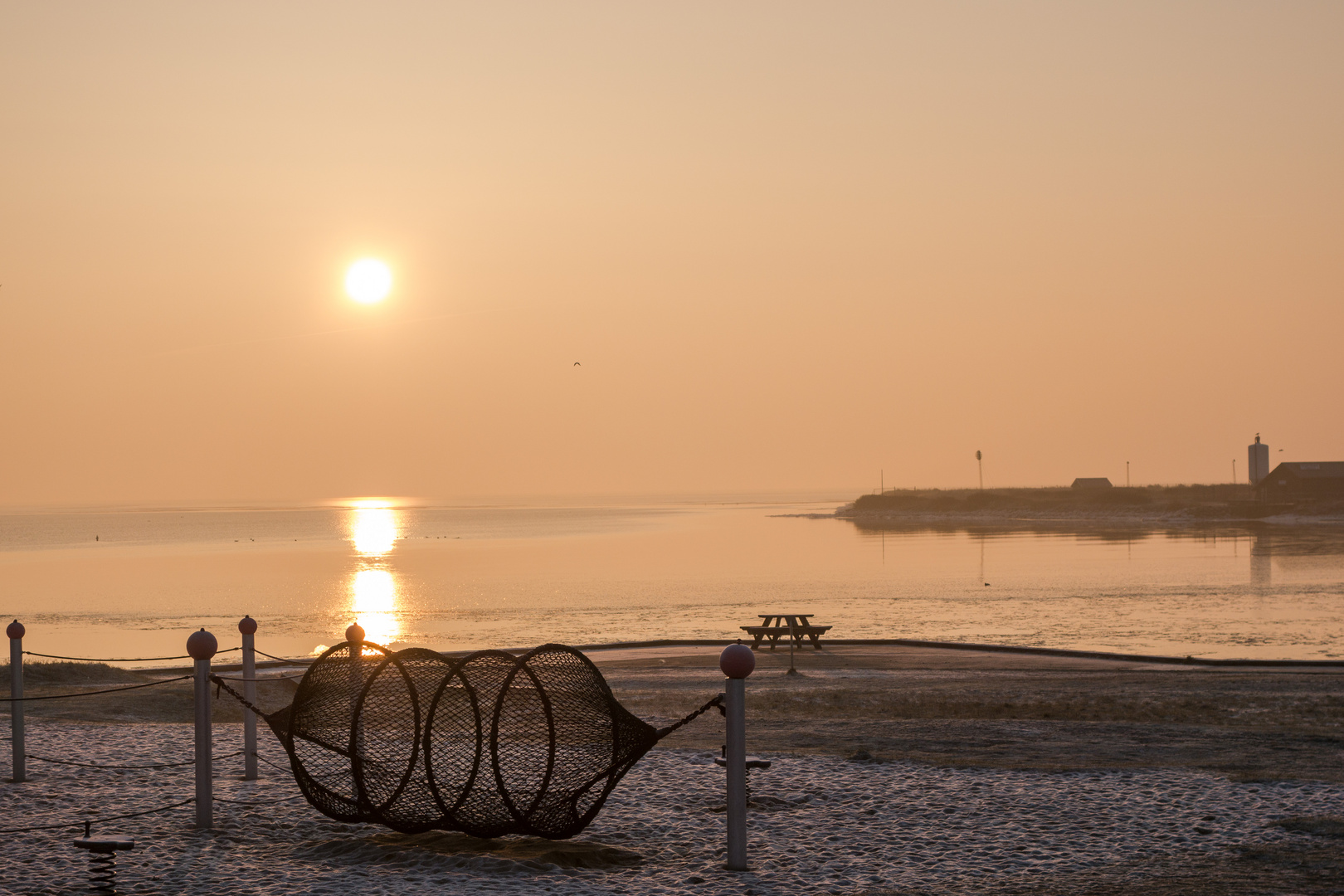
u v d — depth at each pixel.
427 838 9.85
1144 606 49.72
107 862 8.63
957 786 12.01
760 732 16.56
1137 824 10.41
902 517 195.62
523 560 93.75
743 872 9.05
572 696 9.77
